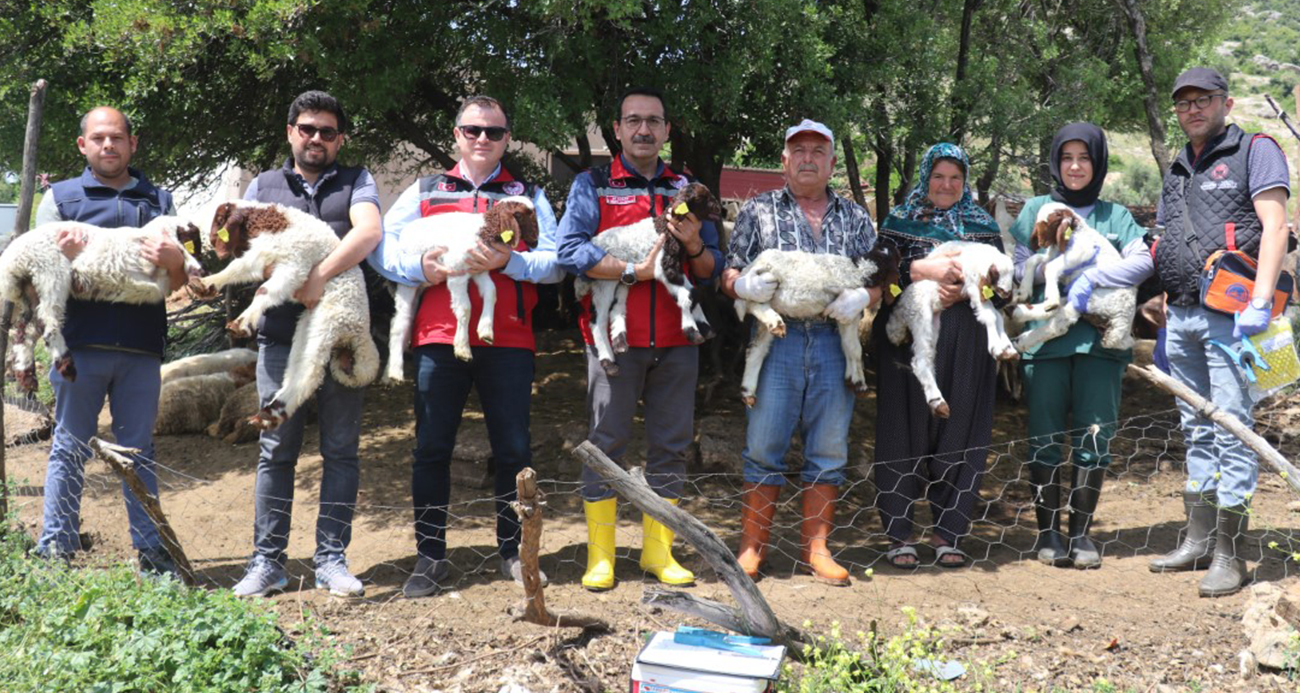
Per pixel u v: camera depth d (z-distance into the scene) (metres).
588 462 3.87
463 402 5.04
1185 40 14.70
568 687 4.04
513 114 6.66
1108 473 7.12
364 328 4.82
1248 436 4.14
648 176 5.22
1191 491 5.30
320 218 4.93
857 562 5.52
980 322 5.35
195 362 8.34
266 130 8.46
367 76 6.65
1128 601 4.89
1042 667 4.19
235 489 6.67
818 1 7.44
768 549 5.66
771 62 6.73
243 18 6.19
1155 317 5.45
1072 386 5.53
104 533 5.82
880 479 5.48
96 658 3.89
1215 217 5.05
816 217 5.30
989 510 6.46
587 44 6.58
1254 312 4.83
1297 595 4.42
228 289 9.20
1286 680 4.05
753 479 5.28
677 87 6.77
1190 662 4.25
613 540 5.11
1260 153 4.94
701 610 3.98
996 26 9.36
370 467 7.14
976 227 5.46
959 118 8.51
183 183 9.00
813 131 5.11
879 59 7.62
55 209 5.06
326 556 4.96
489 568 5.29
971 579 5.21
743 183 12.62
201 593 4.31
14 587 4.48
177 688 3.77
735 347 9.07
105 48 6.30
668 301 5.08
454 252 4.71
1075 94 9.01
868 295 5.01
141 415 5.10
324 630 4.22
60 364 4.71
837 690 3.77
